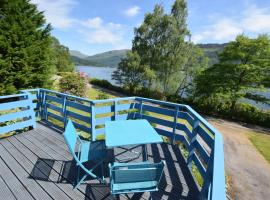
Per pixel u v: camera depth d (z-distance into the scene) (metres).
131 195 2.50
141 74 20.09
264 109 14.64
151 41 20.03
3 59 7.75
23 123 4.47
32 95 4.82
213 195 1.38
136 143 2.53
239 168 6.37
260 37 13.27
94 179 2.79
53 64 10.14
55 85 11.45
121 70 22.27
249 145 8.95
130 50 20.61
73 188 2.58
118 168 1.81
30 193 2.45
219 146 1.92
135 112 4.76
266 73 13.67
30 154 3.45
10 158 3.30
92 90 21.28
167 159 3.53
